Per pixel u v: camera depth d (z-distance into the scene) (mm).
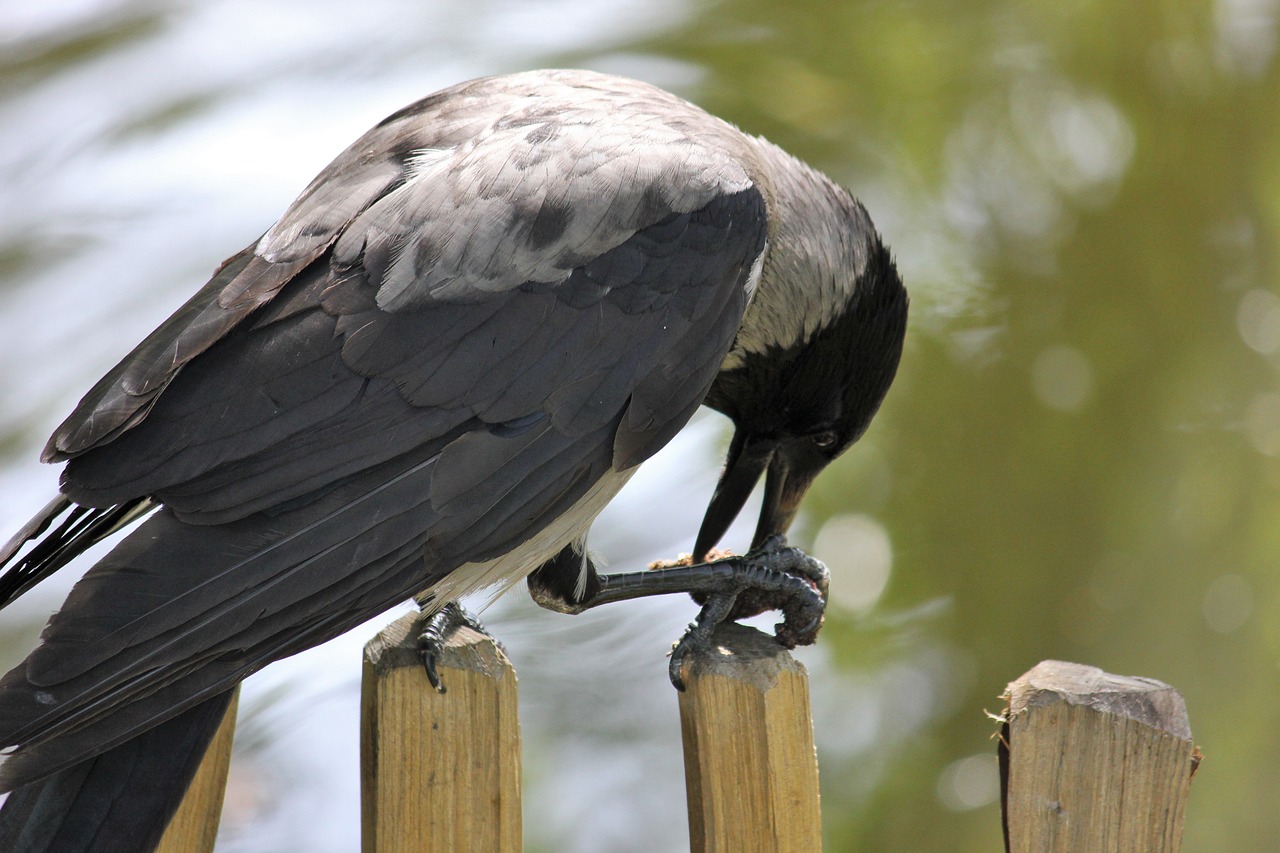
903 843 10336
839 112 10461
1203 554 10547
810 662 10461
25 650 9617
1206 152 10711
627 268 5953
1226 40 10797
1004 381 10344
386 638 5008
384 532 5441
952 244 10484
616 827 10047
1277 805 10719
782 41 10602
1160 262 10609
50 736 4645
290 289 5652
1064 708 4664
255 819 9719
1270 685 10672
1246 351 10695
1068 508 10375
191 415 5348
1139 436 10500
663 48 10562
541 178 5961
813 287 7176
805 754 4852
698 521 10031
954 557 10320
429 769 4770
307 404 5457
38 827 4781
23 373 10508
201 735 5020
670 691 10320
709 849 4848
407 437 5562
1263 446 10578
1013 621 10336
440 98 6605
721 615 6430
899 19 10617
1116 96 10711
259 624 5113
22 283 10742
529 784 9961
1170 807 4656
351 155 6277
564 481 5824
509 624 10352
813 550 10211
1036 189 10602
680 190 6141
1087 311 10523
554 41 10789
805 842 4855
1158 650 10547
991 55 10656
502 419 5719
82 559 10039
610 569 9727
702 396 6180
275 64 11406
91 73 11680
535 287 5801
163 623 4949
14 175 11203
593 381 5879
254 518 5301
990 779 10328
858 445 10250
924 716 10562
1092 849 4676
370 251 5699
